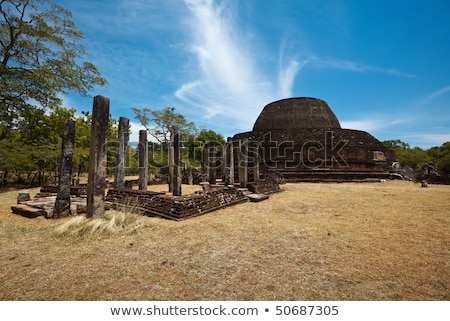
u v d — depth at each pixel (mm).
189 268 3191
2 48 12773
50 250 3797
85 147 22500
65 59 14148
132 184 14414
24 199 7258
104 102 5570
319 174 18594
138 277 2934
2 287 2680
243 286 2744
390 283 2824
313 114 24469
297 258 3543
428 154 38562
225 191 8133
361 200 8844
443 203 8188
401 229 5062
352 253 3738
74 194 9289
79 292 2592
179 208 5934
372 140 22188
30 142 17047
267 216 6332
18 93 12688
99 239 4332
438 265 3311
